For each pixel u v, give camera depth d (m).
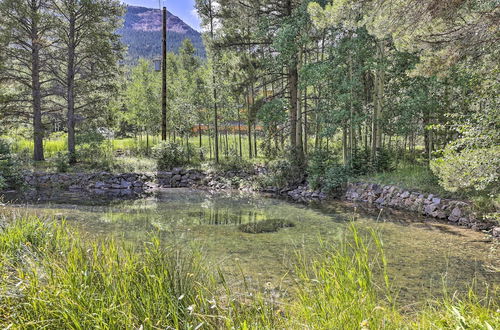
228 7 16.27
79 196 13.57
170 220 9.08
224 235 7.45
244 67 15.90
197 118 21.31
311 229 8.20
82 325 2.00
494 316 2.18
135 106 23.25
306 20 13.65
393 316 2.17
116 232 7.14
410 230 8.13
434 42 6.80
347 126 14.30
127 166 18.44
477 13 6.38
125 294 2.22
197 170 18.02
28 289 2.31
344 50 13.10
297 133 16.52
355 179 13.72
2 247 3.44
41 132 18.73
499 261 5.83
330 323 1.87
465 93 10.94
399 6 6.61
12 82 19.02
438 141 13.48
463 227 8.47
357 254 2.13
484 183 5.80
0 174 13.07
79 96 20.81
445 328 2.05
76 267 2.49
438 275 5.11
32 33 18.56
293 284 4.33
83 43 20.12
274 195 14.64
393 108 14.39
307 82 13.59
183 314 2.21
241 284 4.22
